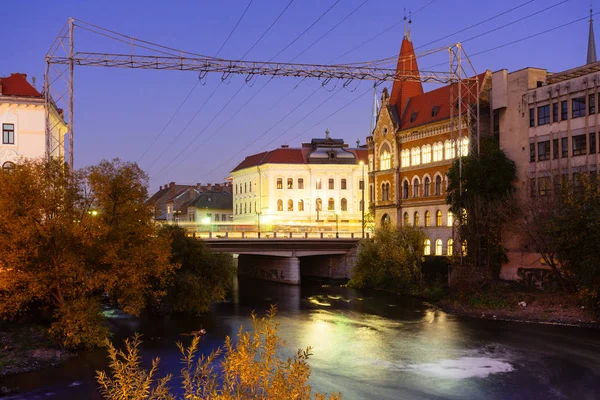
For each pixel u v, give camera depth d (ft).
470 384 95.14
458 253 182.60
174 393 88.79
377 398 88.69
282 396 36.45
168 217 508.53
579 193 143.54
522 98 185.06
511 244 180.04
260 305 185.78
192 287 160.76
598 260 130.72
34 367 105.40
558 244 141.79
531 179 180.04
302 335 135.13
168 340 129.90
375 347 121.70
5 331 124.36
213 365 104.42
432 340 127.13
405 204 249.55
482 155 185.68
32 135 195.52
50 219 119.55
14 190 114.32
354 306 180.45
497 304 158.92
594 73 159.94
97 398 89.15
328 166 353.31
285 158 356.59
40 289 119.34
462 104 215.51
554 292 159.33
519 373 100.68
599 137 158.92
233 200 409.90
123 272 126.41
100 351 118.42
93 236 121.90
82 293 124.98
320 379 98.73
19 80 201.36
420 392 91.50
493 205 173.06
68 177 126.00
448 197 192.13
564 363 106.01
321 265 285.64
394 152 256.93
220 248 234.79
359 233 285.23
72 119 149.28
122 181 129.39
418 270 203.10
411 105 261.24
